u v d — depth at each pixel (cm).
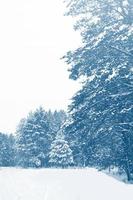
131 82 1811
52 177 2709
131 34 1752
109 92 1842
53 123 9425
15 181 2364
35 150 8881
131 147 1989
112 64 1822
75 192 1401
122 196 1198
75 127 1923
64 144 7769
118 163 2172
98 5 1838
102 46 1816
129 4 1781
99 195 1257
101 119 1880
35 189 1664
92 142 1959
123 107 1828
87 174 2998
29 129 9025
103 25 1836
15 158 10919
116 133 2011
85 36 1891
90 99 1878
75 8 1859
